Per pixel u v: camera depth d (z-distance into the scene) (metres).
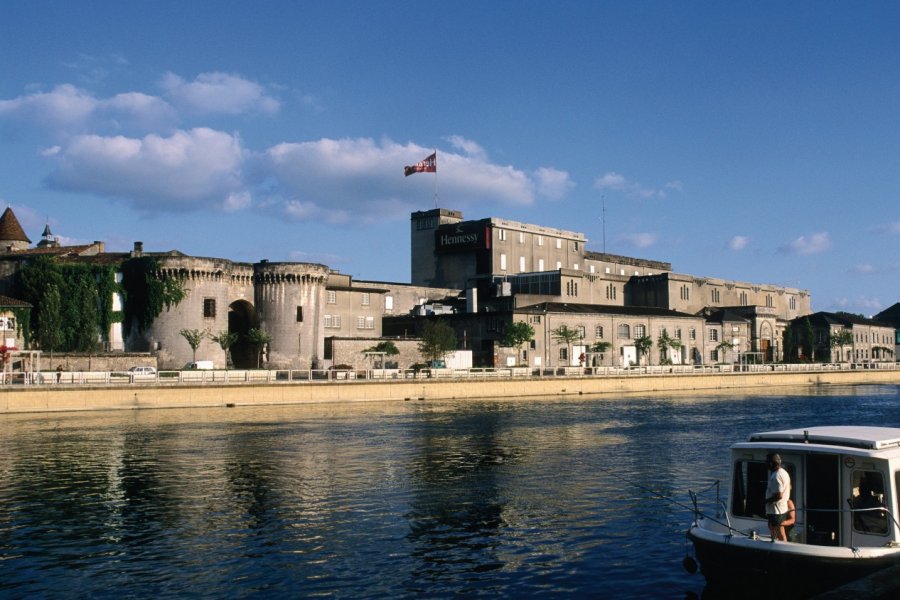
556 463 41.25
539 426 59.50
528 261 147.12
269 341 104.19
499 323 113.00
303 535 26.44
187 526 27.67
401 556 24.02
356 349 106.12
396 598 20.39
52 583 21.61
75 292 93.88
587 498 32.25
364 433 54.28
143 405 70.88
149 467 39.78
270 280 104.75
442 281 147.38
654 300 149.50
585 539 25.84
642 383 108.38
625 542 25.45
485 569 22.75
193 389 73.19
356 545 25.22
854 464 19.53
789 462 20.31
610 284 145.38
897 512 19.19
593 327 122.69
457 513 29.58
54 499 32.12
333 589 21.09
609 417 67.69
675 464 40.94
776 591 18.94
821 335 164.00
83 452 44.88
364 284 125.62
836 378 135.12
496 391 92.69
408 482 35.72
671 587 21.11
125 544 25.39
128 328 98.25
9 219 127.06
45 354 82.94
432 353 105.69
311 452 45.00
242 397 75.62
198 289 98.88
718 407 80.69
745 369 125.44
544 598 20.36
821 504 19.84
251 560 23.61
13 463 41.03
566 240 155.25
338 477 36.97
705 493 33.28
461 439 51.12
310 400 79.25
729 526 20.27
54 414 65.94
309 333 105.94
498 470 38.97
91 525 27.84
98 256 104.06
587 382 101.75
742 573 19.22
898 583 13.55
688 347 138.00
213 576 22.16
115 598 20.47
